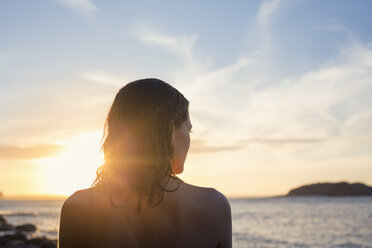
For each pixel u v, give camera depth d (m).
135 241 1.10
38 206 171.25
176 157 1.20
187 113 1.23
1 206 170.25
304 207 107.44
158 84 1.20
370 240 30.61
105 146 1.18
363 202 141.88
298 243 29.22
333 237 33.00
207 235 1.13
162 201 1.12
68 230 1.12
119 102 1.18
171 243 1.10
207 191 1.17
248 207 118.00
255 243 29.30
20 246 22.47
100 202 1.12
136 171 1.12
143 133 1.13
